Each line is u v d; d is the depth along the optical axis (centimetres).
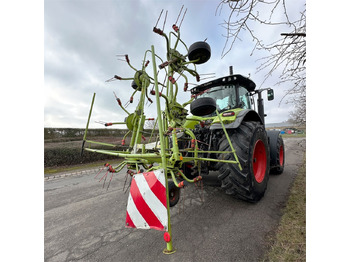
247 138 216
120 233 186
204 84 338
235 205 233
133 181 140
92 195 320
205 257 138
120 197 301
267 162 267
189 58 213
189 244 156
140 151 244
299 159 552
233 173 213
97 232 191
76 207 265
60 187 387
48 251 161
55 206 273
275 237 156
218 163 226
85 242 174
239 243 152
